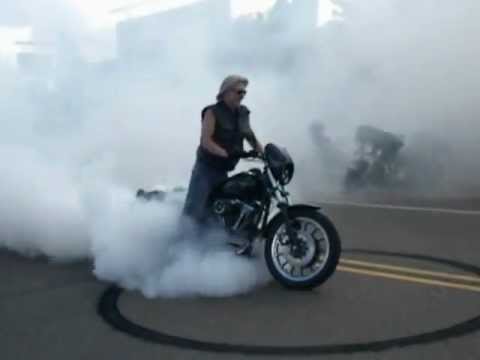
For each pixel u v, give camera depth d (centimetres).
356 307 470
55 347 407
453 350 390
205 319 453
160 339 418
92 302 494
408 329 425
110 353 397
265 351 395
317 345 403
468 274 555
